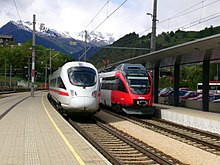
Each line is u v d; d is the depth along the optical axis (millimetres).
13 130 14289
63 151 10195
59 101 22516
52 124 16594
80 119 22344
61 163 8688
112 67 31875
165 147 13602
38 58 107812
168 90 54750
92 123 20453
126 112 25062
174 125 21219
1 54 112250
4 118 18734
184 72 94438
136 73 25828
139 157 11203
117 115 26359
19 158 9156
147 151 11383
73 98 19875
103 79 32844
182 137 16406
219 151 13180
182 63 30438
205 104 26391
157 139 15562
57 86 23734
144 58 29844
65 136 13023
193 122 20984
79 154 9828
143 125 20891
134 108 25141
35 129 14719
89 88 20078
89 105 19922
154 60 30219
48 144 11305
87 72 20703
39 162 8750
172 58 27609
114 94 27594
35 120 18109
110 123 21328
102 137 15281
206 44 20000
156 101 35750
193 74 89812
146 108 25328
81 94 19875
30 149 10414
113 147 12914
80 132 16031
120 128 19125
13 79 103625
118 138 14930
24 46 114375
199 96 44875
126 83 25375
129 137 15758
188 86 85000
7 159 9008
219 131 18047
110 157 10172
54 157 9367
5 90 67375
